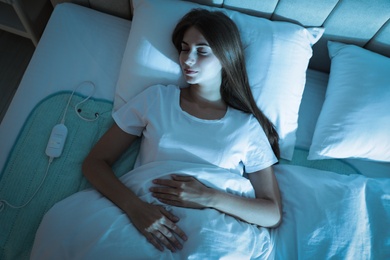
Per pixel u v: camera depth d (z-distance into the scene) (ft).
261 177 3.39
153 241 2.70
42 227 2.71
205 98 3.53
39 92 3.59
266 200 3.22
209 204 2.95
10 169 3.14
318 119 3.94
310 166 3.90
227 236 2.77
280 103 3.67
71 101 3.59
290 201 3.37
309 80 4.51
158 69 3.59
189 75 3.19
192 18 3.17
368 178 3.49
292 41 3.75
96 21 4.12
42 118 3.43
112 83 3.84
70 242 2.58
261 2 3.82
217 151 3.22
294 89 3.75
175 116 3.28
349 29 3.98
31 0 4.80
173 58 3.58
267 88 3.65
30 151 3.24
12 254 2.84
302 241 3.03
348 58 3.89
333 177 3.51
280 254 3.11
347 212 3.09
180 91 3.54
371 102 3.60
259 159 3.40
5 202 2.97
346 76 3.83
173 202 2.98
